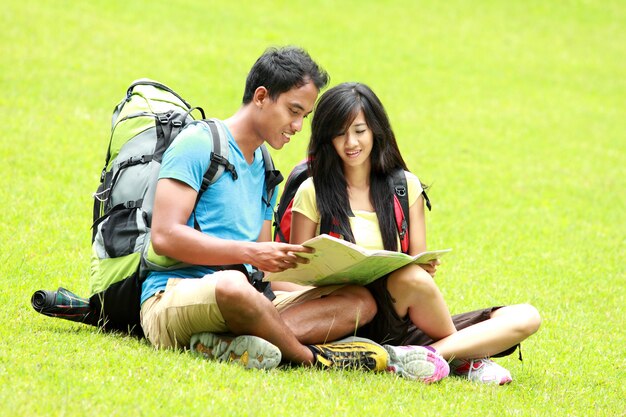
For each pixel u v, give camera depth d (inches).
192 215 538.3
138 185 556.4
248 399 445.4
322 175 573.6
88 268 754.8
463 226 1147.9
